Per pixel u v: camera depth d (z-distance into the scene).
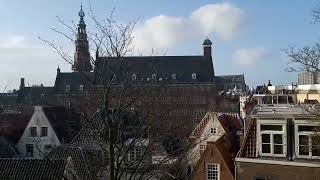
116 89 11.64
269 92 60.34
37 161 26.75
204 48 128.50
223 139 38.31
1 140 51.06
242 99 67.00
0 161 27.09
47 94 138.75
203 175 34.72
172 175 14.21
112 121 11.80
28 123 56.69
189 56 128.50
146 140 12.90
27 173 25.92
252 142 29.47
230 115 49.81
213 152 34.78
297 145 27.66
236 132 46.09
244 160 29.05
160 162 13.46
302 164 27.14
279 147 28.25
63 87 127.44
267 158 28.39
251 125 29.83
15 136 57.31
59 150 27.91
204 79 123.19
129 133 12.30
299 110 29.06
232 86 177.12
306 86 54.06
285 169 27.75
